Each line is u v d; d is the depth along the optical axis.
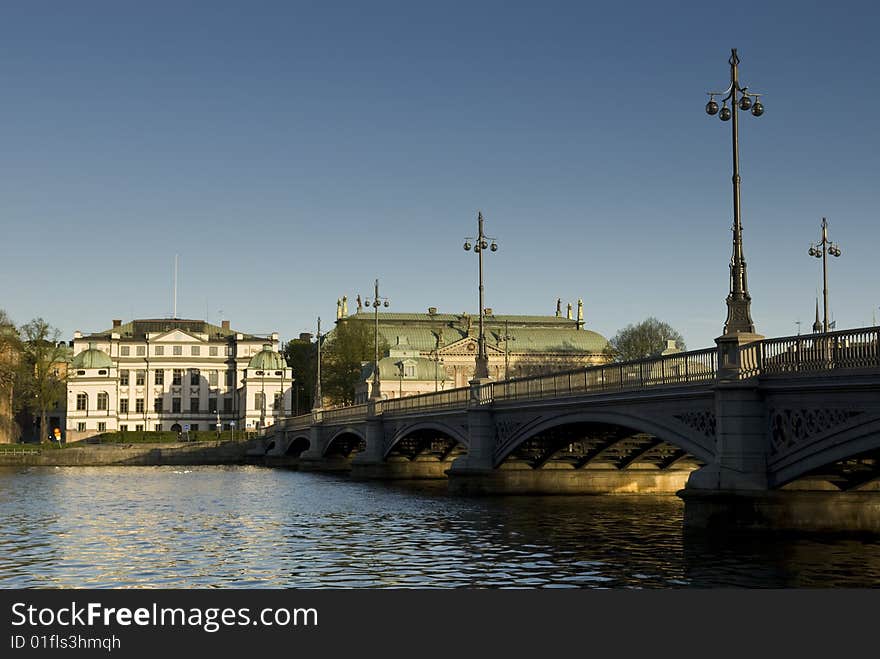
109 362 172.75
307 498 59.94
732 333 32.81
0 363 142.00
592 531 38.59
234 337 182.25
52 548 35.56
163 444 137.00
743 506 31.77
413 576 28.50
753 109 33.69
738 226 33.41
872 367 27.33
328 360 167.62
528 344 197.50
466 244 60.00
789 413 31.08
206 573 29.50
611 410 41.91
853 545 31.30
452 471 56.25
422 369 159.00
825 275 59.78
